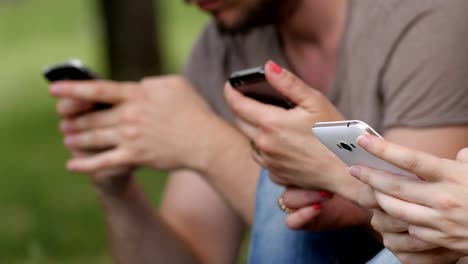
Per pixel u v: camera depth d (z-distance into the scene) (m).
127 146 3.79
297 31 3.80
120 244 4.17
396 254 2.89
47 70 3.79
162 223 4.17
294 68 3.91
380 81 3.57
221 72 4.14
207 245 4.27
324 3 3.71
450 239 2.60
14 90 16.48
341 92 3.68
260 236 3.50
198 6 3.71
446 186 2.56
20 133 12.98
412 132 3.47
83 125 3.82
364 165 2.72
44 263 6.79
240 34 3.88
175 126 3.78
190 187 4.31
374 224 2.90
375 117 3.60
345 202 3.37
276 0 3.68
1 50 21.53
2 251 8.08
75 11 24.95
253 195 3.80
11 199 9.62
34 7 25.91
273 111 3.33
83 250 7.90
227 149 3.81
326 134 2.70
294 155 3.32
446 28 3.45
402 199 2.64
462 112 3.43
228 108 4.14
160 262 4.17
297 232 3.42
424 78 3.45
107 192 4.06
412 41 3.49
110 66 13.94
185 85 3.88
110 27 13.86
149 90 3.82
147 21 13.83
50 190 9.84
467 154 2.64
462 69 3.43
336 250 3.43
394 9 3.54
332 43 3.77
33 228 8.54
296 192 3.37
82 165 3.84
